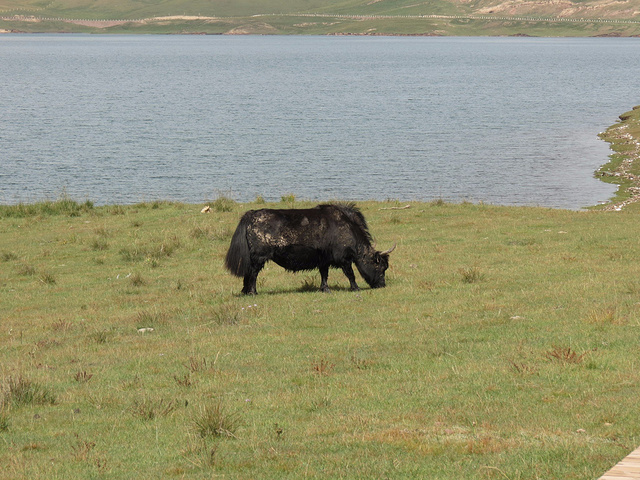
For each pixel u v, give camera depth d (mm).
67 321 16188
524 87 123125
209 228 27172
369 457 7855
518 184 44781
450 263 20469
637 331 12391
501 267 19547
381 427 8805
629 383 9719
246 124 78125
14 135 69000
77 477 7789
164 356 12859
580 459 7340
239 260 17094
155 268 22266
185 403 10125
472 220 28172
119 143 64875
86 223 30469
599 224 26438
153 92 119000
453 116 83312
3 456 8516
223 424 8953
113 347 13727
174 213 31938
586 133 66062
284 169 52406
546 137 64750
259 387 10758
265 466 7789
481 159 54688
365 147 61906
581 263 19391
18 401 10516
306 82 139250
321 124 77750
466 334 13031
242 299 17172
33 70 176875
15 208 33312
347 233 17156
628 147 55438
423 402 9625
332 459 7836
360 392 10227
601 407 8898
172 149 61562
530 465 7285
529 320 13711
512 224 26969
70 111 90688
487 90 118188
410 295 16703
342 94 114250
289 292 17953
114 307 17531
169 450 8523
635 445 7594
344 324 14398
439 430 8516
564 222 27109
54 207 33594
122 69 182625
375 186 45750
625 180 43594
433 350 12086
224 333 14266
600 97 102750
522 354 11477
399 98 106562
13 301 18672
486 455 7691
